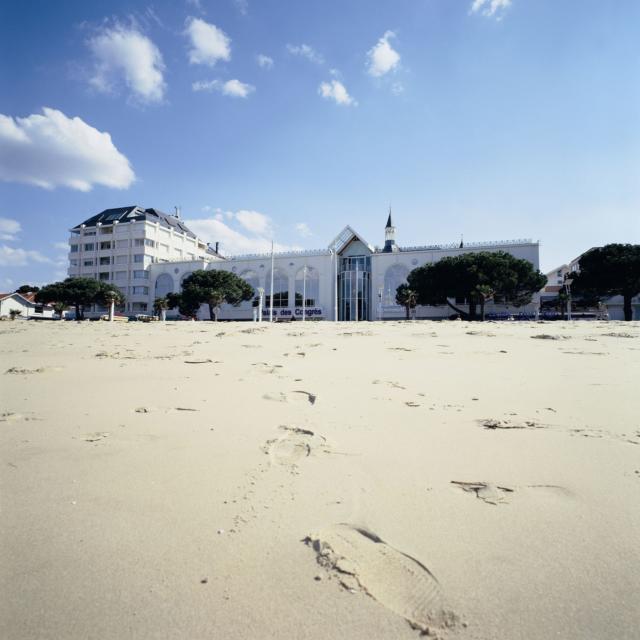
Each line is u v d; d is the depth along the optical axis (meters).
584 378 6.71
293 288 69.19
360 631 1.61
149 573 1.94
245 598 1.78
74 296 63.28
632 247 45.66
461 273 49.22
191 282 61.19
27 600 1.78
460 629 1.62
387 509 2.54
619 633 1.60
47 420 4.48
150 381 6.67
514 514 2.48
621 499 2.65
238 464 3.26
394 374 7.28
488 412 4.75
